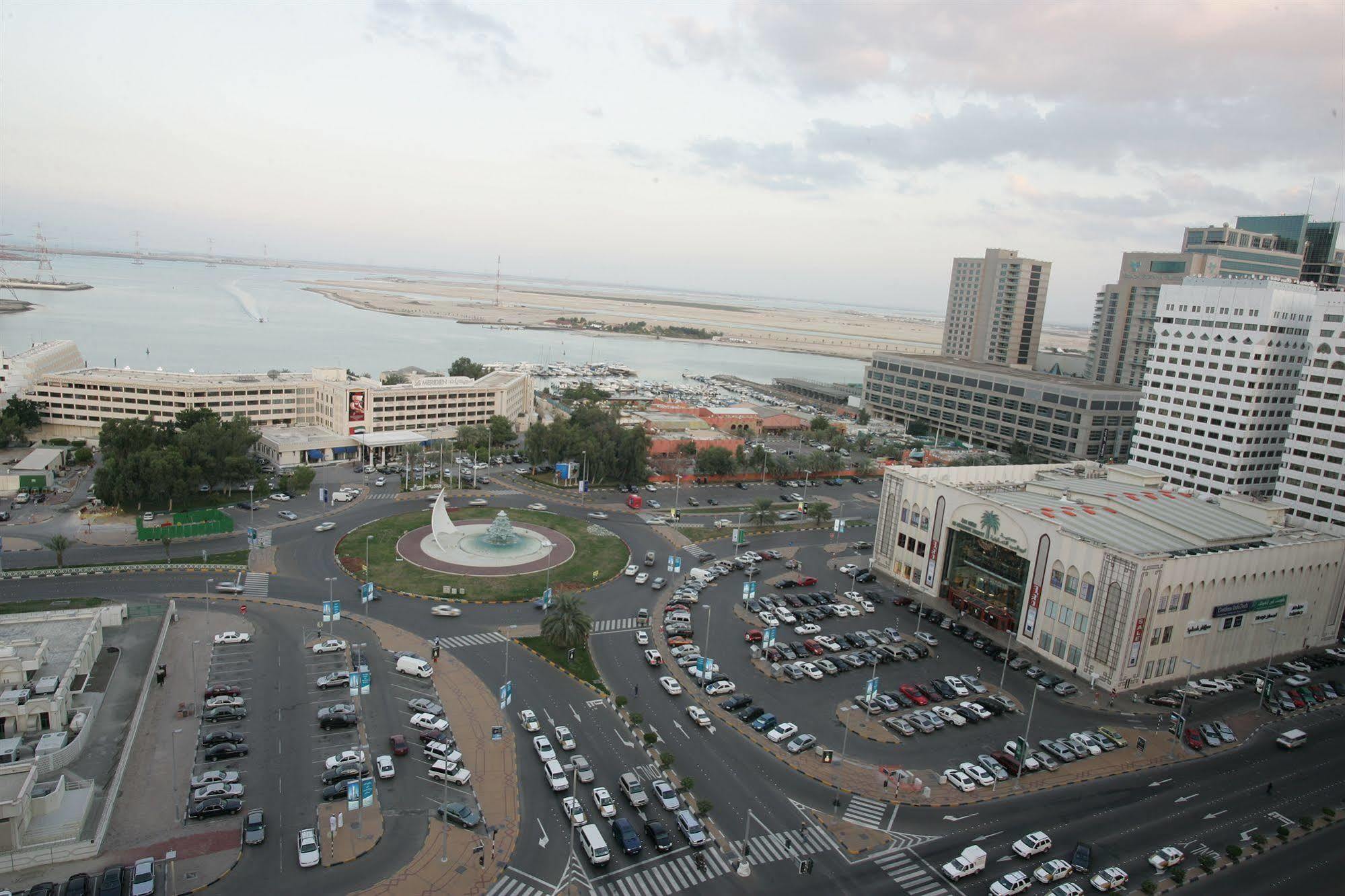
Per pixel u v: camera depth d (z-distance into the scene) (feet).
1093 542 468.75
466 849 298.35
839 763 370.94
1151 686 464.65
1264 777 384.68
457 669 431.84
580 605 472.03
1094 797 358.84
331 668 422.82
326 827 304.30
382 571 562.66
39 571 518.37
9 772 297.74
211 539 602.03
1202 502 586.04
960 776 360.48
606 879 288.71
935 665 479.41
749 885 290.35
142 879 266.77
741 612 535.19
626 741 376.07
